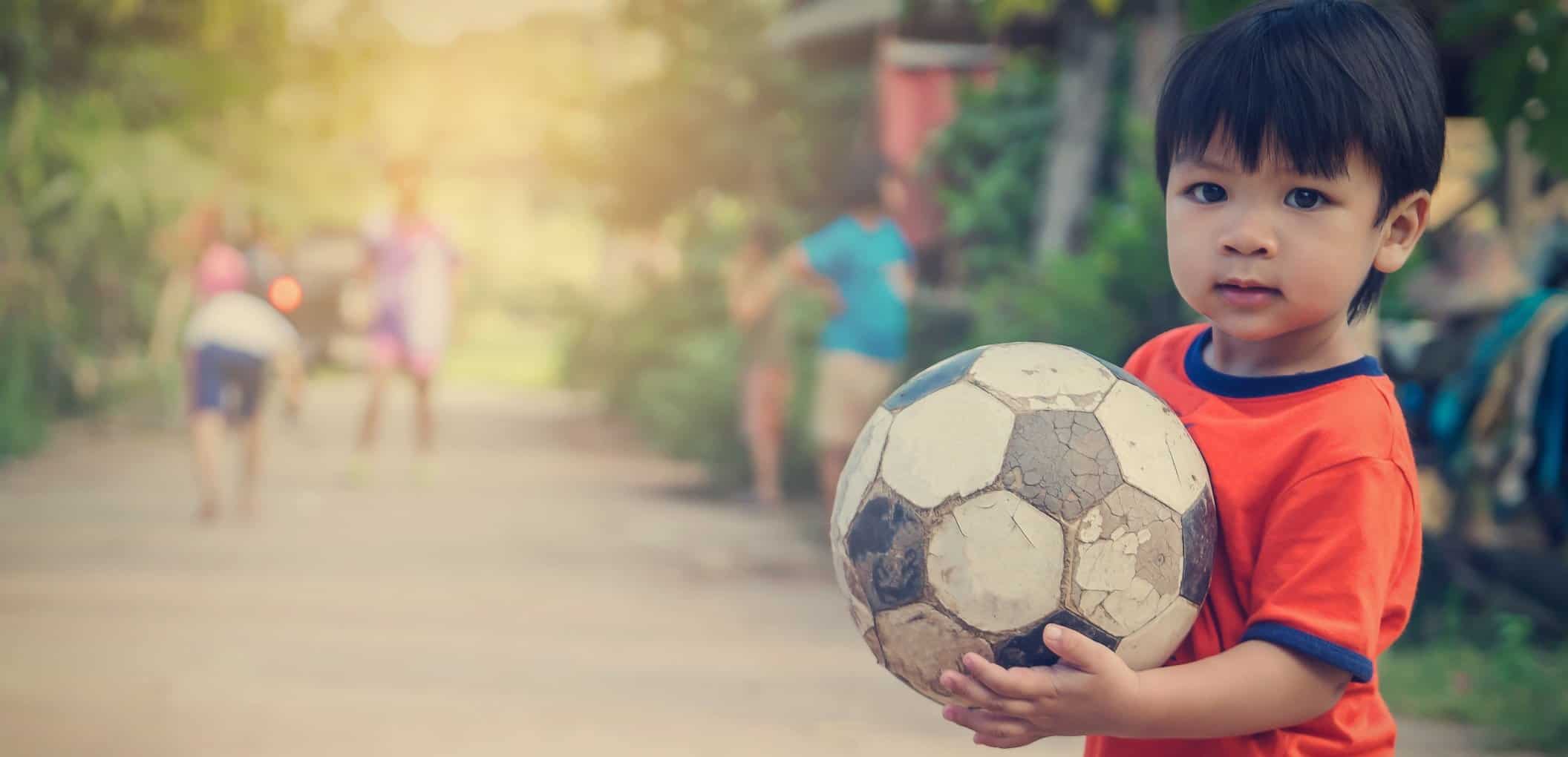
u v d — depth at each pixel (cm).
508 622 613
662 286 1600
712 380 1145
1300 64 148
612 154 1680
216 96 1416
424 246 1109
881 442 159
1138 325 721
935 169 1112
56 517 878
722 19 1617
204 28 1344
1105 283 729
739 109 1595
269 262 916
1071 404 153
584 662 542
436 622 611
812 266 825
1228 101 151
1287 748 155
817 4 1359
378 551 788
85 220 1302
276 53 1447
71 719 452
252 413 913
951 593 150
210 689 492
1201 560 154
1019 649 149
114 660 532
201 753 416
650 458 1314
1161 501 151
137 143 1344
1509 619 536
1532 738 426
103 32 1338
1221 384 164
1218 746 158
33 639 562
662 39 1670
